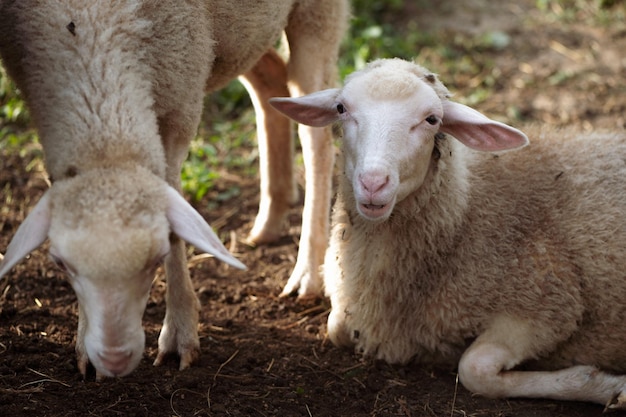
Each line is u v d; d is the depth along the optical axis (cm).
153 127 484
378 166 502
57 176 471
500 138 542
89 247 427
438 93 553
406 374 580
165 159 515
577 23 1168
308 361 594
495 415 530
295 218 799
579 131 637
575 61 1074
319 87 704
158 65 508
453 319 564
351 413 537
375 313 584
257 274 714
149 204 443
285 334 633
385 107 523
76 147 463
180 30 518
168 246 445
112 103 471
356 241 585
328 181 696
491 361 543
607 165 594
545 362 575
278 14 635
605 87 1010
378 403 546
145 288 450
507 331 555
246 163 885
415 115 523
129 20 491
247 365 583
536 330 554
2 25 506
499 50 1099
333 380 571
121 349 440
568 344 571
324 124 587
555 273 555
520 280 555
